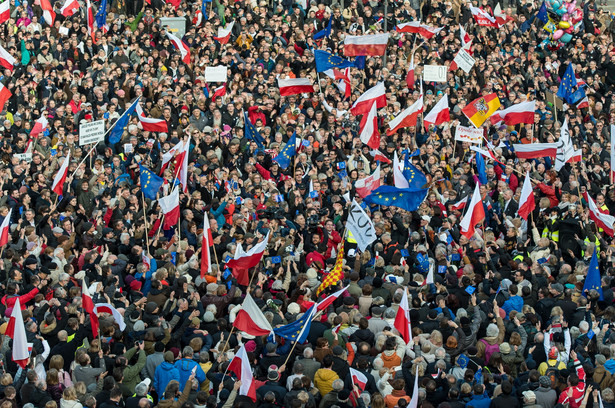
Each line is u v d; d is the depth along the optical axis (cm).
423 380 2045
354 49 4253
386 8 4972
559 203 3459
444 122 4072
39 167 3553
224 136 3856
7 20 4784
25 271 2692
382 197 3020
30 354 2144
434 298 2495
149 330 2198
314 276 2664
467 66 4341
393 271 2686
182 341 2322
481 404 1989
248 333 2194
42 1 4794
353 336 2262
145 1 5172
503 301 2517
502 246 3055
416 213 3250
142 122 3706
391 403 1975
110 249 2916
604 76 5122
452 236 3105
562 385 2166
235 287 2539
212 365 2155
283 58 4644
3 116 4038
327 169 3638
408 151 3866
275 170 3656
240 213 3175
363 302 2475
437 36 5162
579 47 5231
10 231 3078
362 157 3797
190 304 2420
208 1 5031
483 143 4091
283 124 4012
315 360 2162
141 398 1927
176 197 2875
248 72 4562
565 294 2569
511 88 4744
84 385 1988
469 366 2192
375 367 2092
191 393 2014
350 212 2838
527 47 5225
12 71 4450
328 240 3070
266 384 2091
